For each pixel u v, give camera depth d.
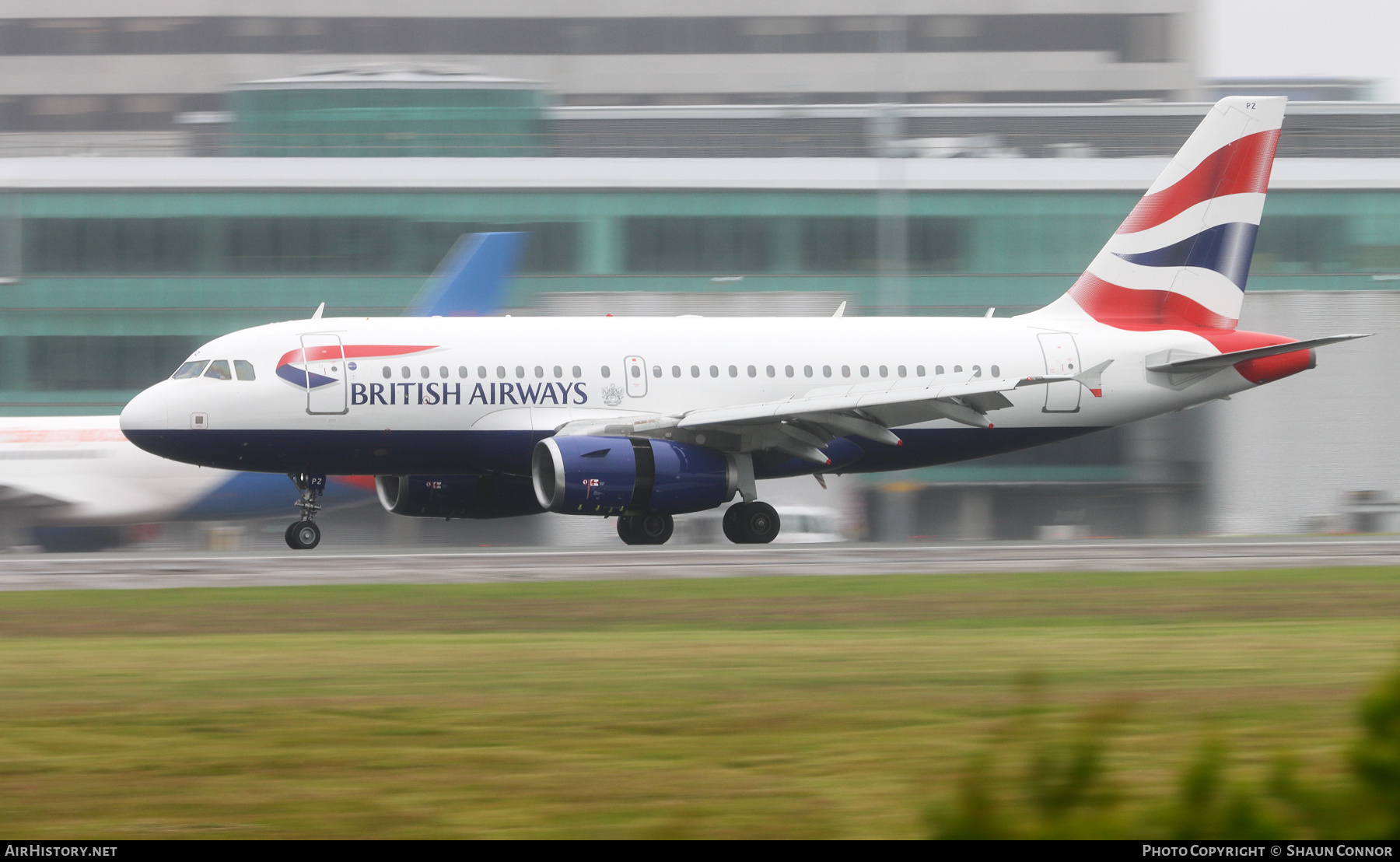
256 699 43.91
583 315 168.25
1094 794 20.41
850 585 81.06
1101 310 129.00
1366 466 173.25
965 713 41.47
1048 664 51.22
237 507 130.50
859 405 110.12
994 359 123.44
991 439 124.62
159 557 102.75
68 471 124.94
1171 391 127.06
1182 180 129.38
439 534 160.88
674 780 33.53
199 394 108.12
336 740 38.03
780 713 41.56
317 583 82.50
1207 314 130.00
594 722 40.28
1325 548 111.56
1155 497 177.50
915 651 55.31
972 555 104.06
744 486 115.19
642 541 118.88
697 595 76.38
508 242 156.50
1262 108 129.75
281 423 108.88
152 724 40.09
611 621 67.88
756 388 118.31
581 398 114.44
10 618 67.12
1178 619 69.06
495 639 60.38
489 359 113.25
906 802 31.30
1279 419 173.38
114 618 67.25
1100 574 87.25
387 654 54.59
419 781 33.56
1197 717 40.00
